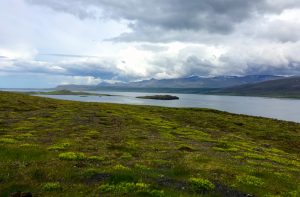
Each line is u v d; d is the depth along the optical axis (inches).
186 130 2532.0
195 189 892.0
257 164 1352.1
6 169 956.6
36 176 925.8
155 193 797.2
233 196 877.8
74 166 1037.2
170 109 4670.3
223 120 3720.5
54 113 3137.3
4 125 2160.4
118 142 1681.8
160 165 1157.1
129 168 1047.0
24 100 4392.2
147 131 2261.3
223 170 1123.3
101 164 1116.5
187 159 1296.8
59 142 1555.1
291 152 2352.4
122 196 776.3
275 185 1022.4
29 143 1475.1
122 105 4950.8
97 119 2800.2
